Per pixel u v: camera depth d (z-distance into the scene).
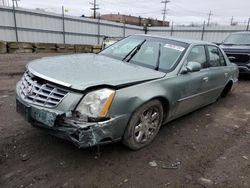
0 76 7.33
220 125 4.28
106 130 2.49
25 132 3.37
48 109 2.45
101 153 2.97
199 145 3.43
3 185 2.30
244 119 4.70
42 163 2.68
